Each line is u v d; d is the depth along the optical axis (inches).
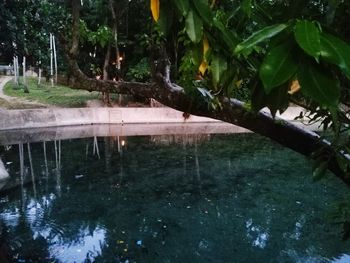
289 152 468.4
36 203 274.5
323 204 271.6
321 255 194.5
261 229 229.8
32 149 470.9
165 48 79.5
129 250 202.1
